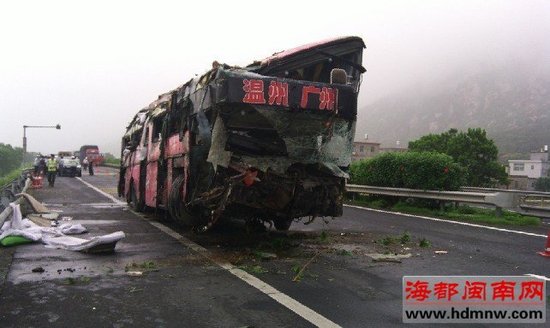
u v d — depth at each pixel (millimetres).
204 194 8914
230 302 5691
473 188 20094
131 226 12133
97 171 55094
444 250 9148
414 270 7367
